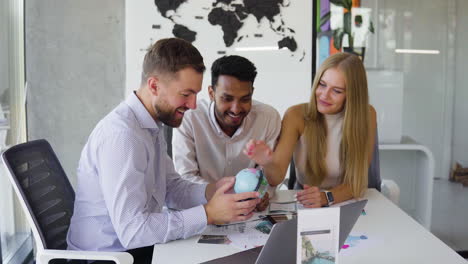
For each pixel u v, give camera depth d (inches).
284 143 75.2
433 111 122.4
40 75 122.1
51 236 54.1
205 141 76.7
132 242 49.9
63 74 122.6
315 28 124.4
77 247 54.9
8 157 52.1
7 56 102.7
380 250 49.1
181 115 54.2
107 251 53.5
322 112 73.4
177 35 122.0
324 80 72.2
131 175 50.0
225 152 77.5
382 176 124.1
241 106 67.8
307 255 36.8
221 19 122.5
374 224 57.4
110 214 50.5
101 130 52.0
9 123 103.1
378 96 121.8
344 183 72.2
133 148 50.6
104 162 50.3
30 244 109.4
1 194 98.0
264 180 55.6
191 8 121.9
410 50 121.6
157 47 52.0
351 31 123.6
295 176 85.4
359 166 71.4
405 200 125.1
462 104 122.0
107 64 123.3
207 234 53.9
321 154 75.7
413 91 122.3
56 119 124.0
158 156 58.4
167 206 65.7
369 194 72.7
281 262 39.8
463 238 121.2
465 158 122.6
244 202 51.4
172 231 50.5
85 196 54.2
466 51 120.4
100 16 121.9
